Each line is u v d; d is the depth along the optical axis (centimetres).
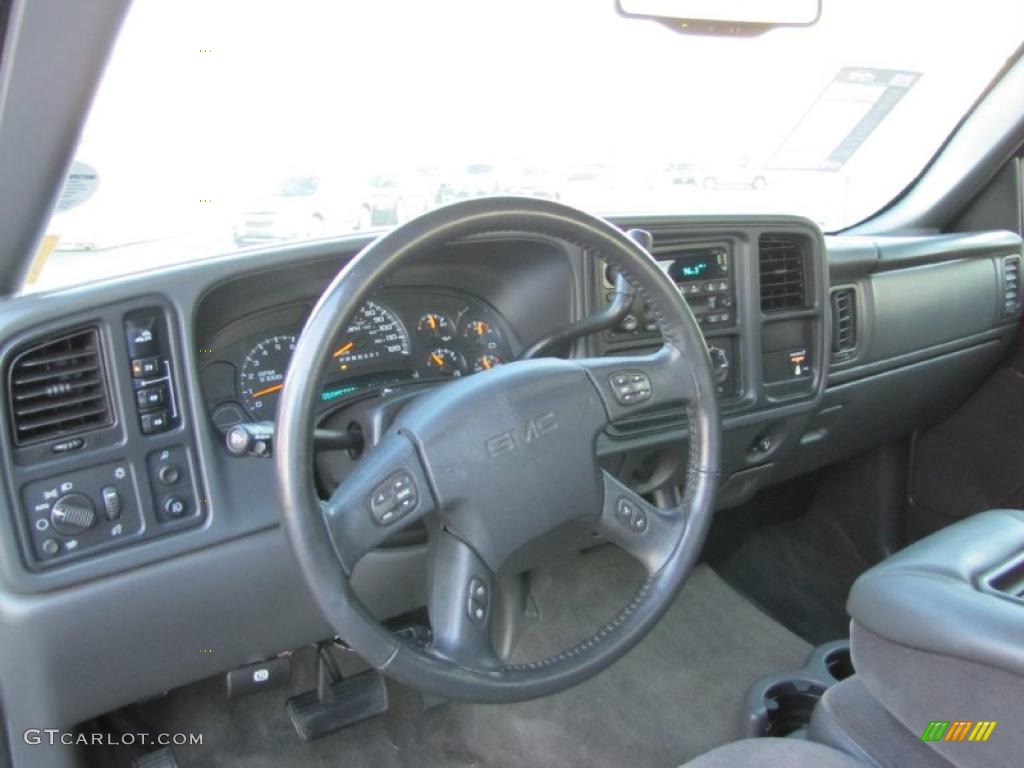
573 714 200
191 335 128
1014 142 248
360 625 103
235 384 142
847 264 206
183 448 130
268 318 145
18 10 95
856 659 121
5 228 119
